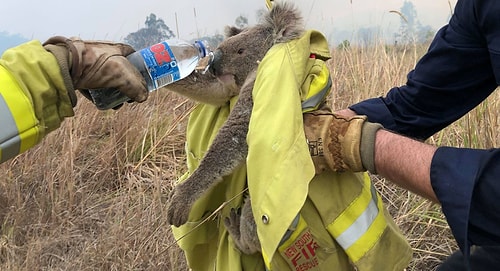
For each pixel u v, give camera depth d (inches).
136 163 160.4
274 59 57.7
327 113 57.2
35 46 48.9
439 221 113.2
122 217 128.5
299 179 51.0
